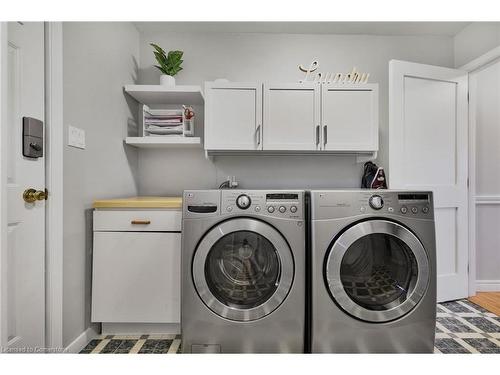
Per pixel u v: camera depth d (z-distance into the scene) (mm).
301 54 2518
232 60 2504
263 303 1505
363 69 2527
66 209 1497
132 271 1703
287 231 1514
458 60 2498
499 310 2146
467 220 2369
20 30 1236
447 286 2295
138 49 2461
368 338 1511
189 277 1514
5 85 1031
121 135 2143
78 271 1611
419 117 2234
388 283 1574
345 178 2500
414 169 2217
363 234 1483
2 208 1033
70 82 1530
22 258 1251
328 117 2113
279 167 2492
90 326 1723
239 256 1566
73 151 1560
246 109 2102
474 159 2434
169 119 2225
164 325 1787
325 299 1503
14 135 1211
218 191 1523
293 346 1511
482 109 2574
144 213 1712
